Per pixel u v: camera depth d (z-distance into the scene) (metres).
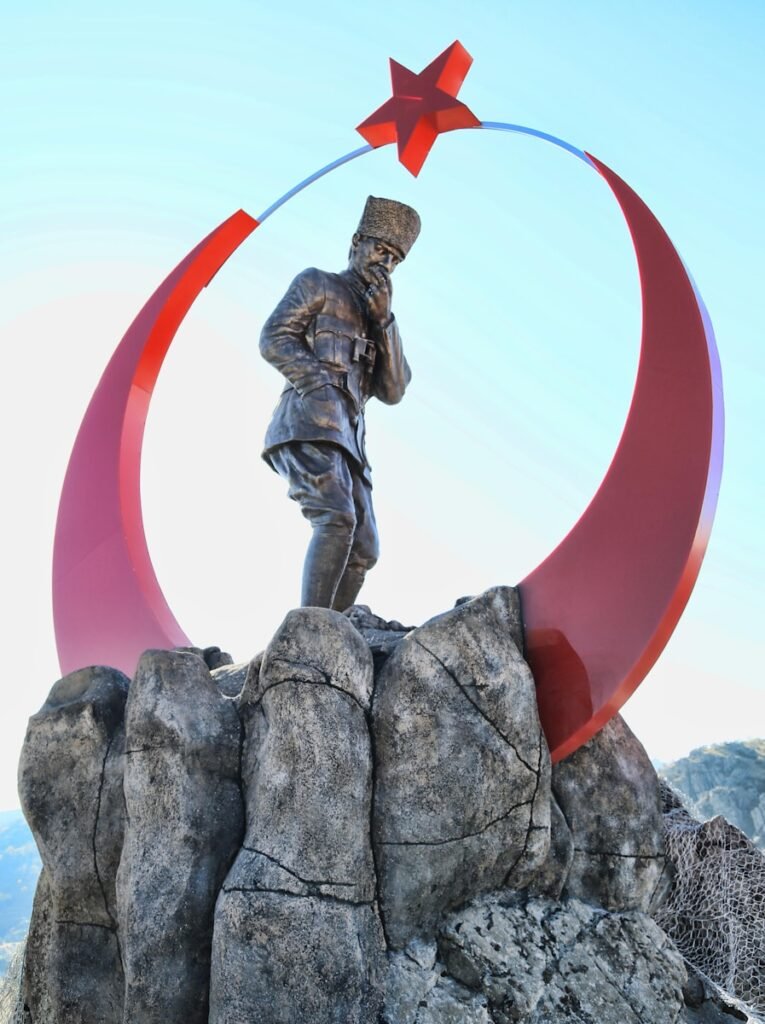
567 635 6.92
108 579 9.35
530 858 6.59
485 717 6.64
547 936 6.52
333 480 8.02
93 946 6.81
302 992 5.79
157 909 6.21
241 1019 5.75
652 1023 6.38
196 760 6.56
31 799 7.10
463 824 6.43
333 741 6.35
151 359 10.14
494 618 6.99
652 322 7.26
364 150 9.48
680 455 6.84
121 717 7.22
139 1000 6.09
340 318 8.39
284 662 6.49
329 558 7.86
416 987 6.14
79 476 9.95
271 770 6.30
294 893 5.97
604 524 7.02
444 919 6.46
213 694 6.87
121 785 6.91
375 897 6.30
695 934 7.68
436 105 8.72
